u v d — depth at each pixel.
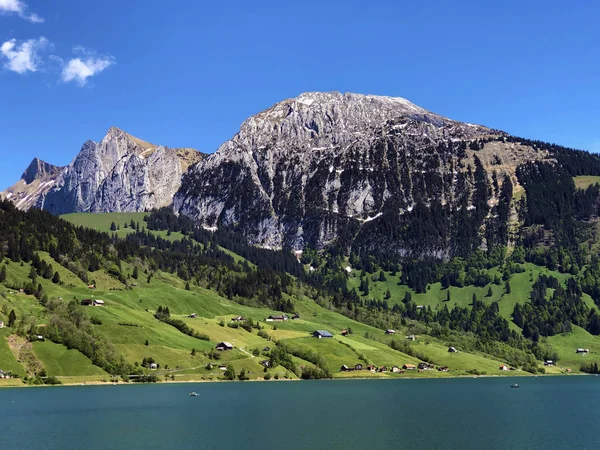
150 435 155.62
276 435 156.88
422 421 182.88
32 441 147.50
